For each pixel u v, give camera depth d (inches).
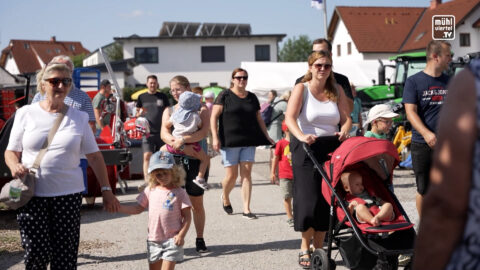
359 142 198.4
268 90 997.2
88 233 304.5
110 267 235.9
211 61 2133.4
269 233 298.4
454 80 75.7
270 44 2132.1
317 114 223.8
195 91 485.4
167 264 190.1
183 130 251.6
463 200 71.4
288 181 315.6
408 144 576.1
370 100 775.7
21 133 175.5
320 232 230.8
